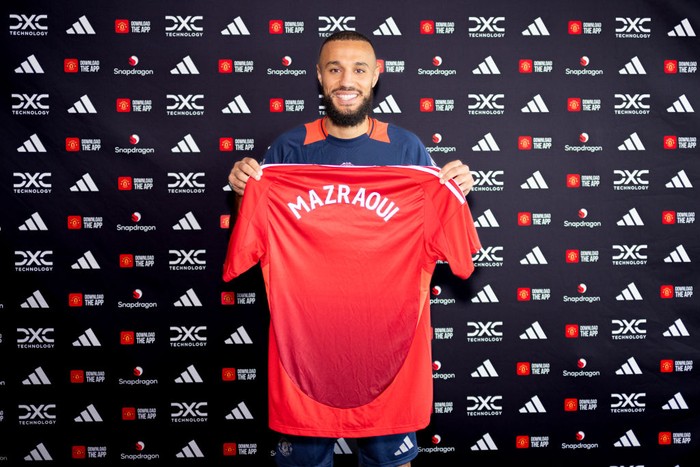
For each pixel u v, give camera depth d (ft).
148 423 7.54
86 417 7.50
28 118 7.34
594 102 7.54
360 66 5.92
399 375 5.68
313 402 5.65
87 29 7.32
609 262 7.61
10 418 7.47
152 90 7.38
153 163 7.41
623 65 7.54
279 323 5.60
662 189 7.60
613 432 7.68
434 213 5.58
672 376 7.67
